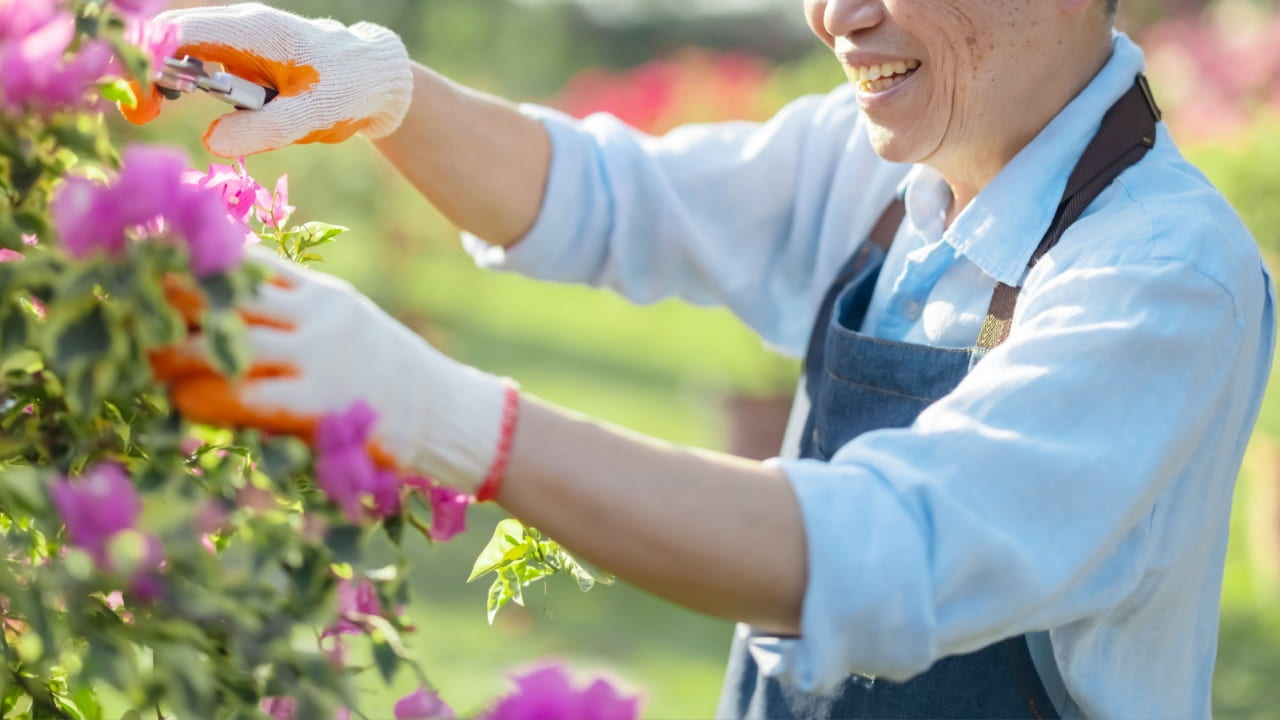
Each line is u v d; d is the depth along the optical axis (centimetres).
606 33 2417
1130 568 131
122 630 94
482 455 106
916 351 149
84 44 98
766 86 700
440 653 449
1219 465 141
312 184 799
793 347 197
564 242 185
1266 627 521
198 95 575
